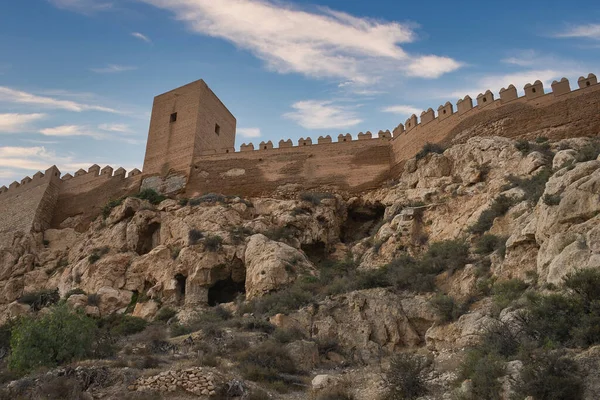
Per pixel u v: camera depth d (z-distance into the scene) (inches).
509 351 585.0
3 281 1857.8
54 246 1994.3
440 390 589.6
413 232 1240.8
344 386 679.1
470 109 1455.5
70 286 1584.6
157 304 1371.8
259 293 1210.0
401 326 960.9
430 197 1320.1
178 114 2010.3
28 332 848.9
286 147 1785.2
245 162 1797.5
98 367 745.6
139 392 677.3
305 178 1700.3
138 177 1963.6
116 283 1513.3
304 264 1302.9
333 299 1045.8
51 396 666.2
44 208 2118.6
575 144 1176.8
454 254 1029.8
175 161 1904.5
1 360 999.0
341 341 957.2
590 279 576.7
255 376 747.4
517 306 690.2
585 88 1278.3
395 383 620.4
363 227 1608.0
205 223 1539.1
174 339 987.9
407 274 1048.8
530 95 1354.6
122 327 1214.3
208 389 671.1
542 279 712.4
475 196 1194.0
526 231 829.8
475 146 1327.5
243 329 972.6
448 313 860.0
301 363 838.5
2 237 2021.4
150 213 1665.8
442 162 1389.0
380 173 1628.9
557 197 753.0
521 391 482.6
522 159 1189.7
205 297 1350.9
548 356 501.7
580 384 474.0
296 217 1513.3
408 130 1614.2
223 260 1392.7
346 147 1713.8
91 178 2142.0
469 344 714.2
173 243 1540.4
